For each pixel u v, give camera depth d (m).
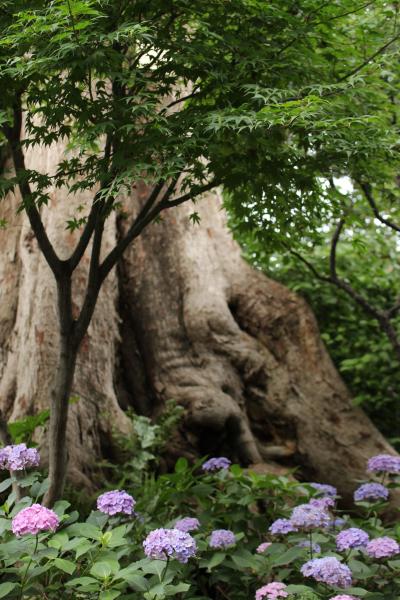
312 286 7.75
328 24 3.81
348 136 3.44
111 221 6.22
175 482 4.29
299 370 6.53
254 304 6.70
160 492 4.34
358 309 7.88
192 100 3.81
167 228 6.66
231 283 6.75
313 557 3.52
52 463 3.78
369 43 4.16
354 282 7.88
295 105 3.17
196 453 5.87
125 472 5.34
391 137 3.56
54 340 5.49
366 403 7.62
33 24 3.06
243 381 6.37
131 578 2.88
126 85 3.53
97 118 3.40
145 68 3.49
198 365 6.25
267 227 4.71
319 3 3.68
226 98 3.60
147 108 3.13
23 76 3.21
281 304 6.74
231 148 3.47
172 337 6.34
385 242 8.36
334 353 7.79
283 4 3.71
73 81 3.27
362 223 4.74
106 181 3.51
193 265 6.58
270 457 6.19
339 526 4.01
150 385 6.23
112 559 3.06
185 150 3.27
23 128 6.11
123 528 3.14
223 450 6.04
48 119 3.42
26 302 5.74
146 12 3.51
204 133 3.35
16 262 6.17
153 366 6.25
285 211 4.28
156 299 6.43
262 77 3.69
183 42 3.41
